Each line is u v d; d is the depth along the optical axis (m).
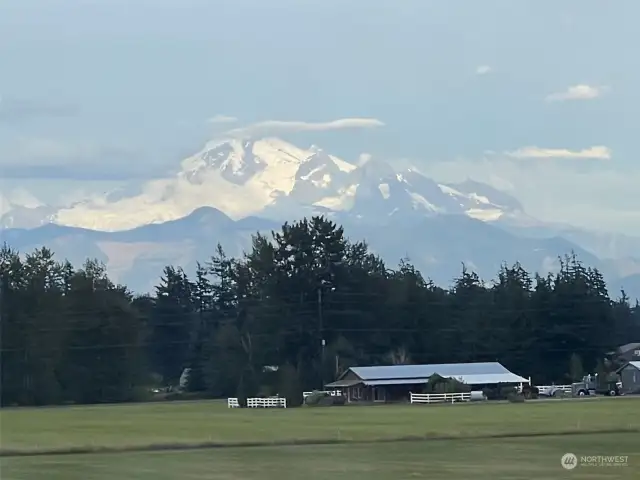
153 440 172.38
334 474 122.44
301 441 161.75
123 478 121.81
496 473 121.94
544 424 190.88
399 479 117.81
